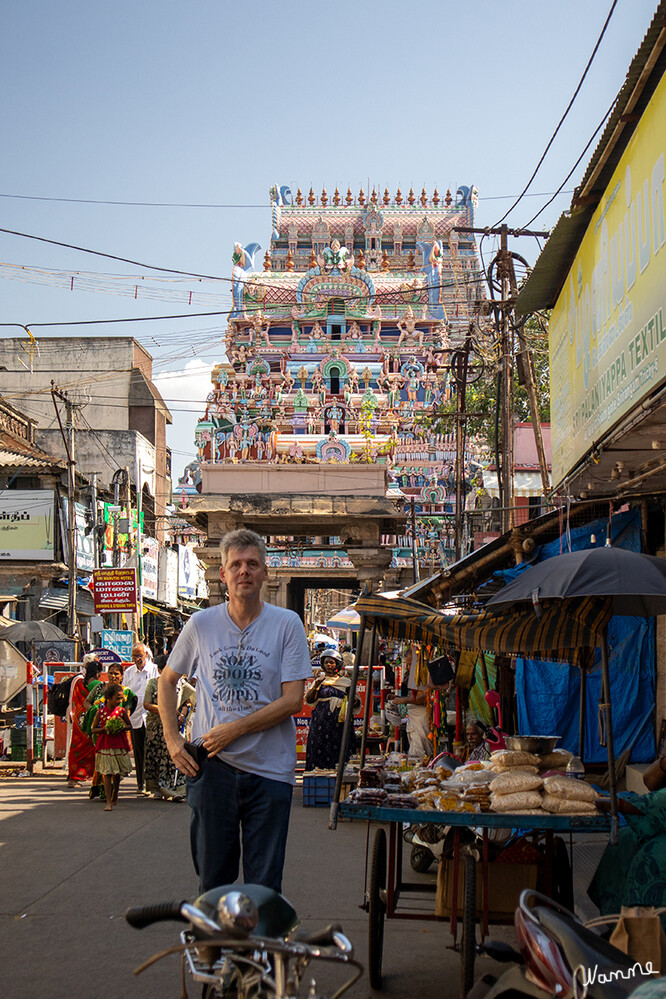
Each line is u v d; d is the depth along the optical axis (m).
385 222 66.94
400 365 49.91
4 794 12.72
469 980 4.80
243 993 2.95
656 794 5.30
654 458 9.46
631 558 5.55
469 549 29.06
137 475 39.47
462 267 60.72
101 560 32.03
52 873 7.81
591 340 10.00
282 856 4.52
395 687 18.89
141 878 7.63
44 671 15.94
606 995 3.27
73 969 5.43
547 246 10.88
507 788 5.22
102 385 46.12
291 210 68.50
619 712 10.88
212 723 4.56
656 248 7.46
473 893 4.95
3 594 28.28
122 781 14.74
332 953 2.59
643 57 7.23
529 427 23.14
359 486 28.12
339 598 67.62
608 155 8.72
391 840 5.68
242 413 45.06
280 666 4.62
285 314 50.66
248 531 4.78
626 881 5.32
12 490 28.44
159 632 39.41
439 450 42.44
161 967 5.46
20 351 46.28
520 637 6.84
